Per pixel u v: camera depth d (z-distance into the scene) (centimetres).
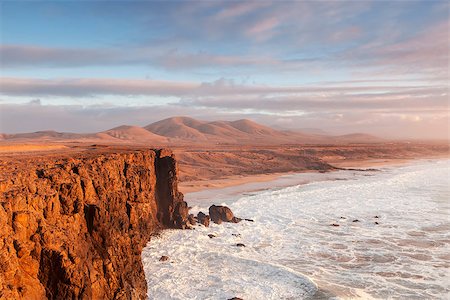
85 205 2920
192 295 3525
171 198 5794
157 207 5744
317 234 5612
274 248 4969
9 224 2173
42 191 2627
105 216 3017
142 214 4847
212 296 3503
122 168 4534
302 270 4225
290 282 3803
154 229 5434
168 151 6209
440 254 4778
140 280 3481
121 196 3691
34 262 2225
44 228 2364
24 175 2731
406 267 4344
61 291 2267
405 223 6231
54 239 2372
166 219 5750
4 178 2528
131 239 3625
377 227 5997
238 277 3925
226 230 5716
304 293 3581
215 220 6144
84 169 3331
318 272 4169
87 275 2459
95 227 2884
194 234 5425
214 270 4116
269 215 6706
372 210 7175
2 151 5459
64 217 2669
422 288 3797
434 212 7012
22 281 2089
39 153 4853
